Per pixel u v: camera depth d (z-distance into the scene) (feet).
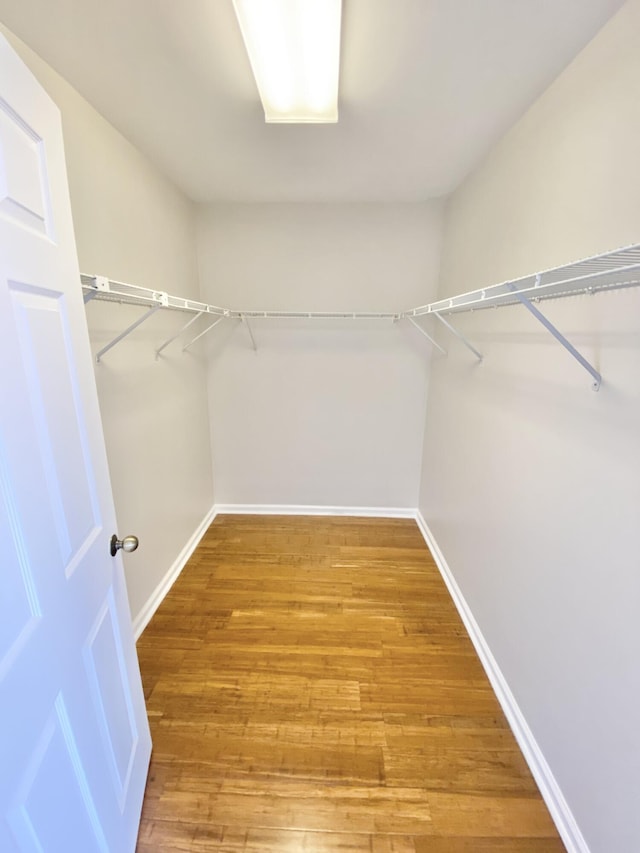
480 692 5.29
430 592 7.32
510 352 5.11
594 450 3.49
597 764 3.37
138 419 6.26
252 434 9.90
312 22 3.17
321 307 8.96
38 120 2.44
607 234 3.37
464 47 3.69
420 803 4.01
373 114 4.86
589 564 3.53
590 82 3.58
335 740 4.61
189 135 5.47
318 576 7.75
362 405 9.58
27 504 2.16
